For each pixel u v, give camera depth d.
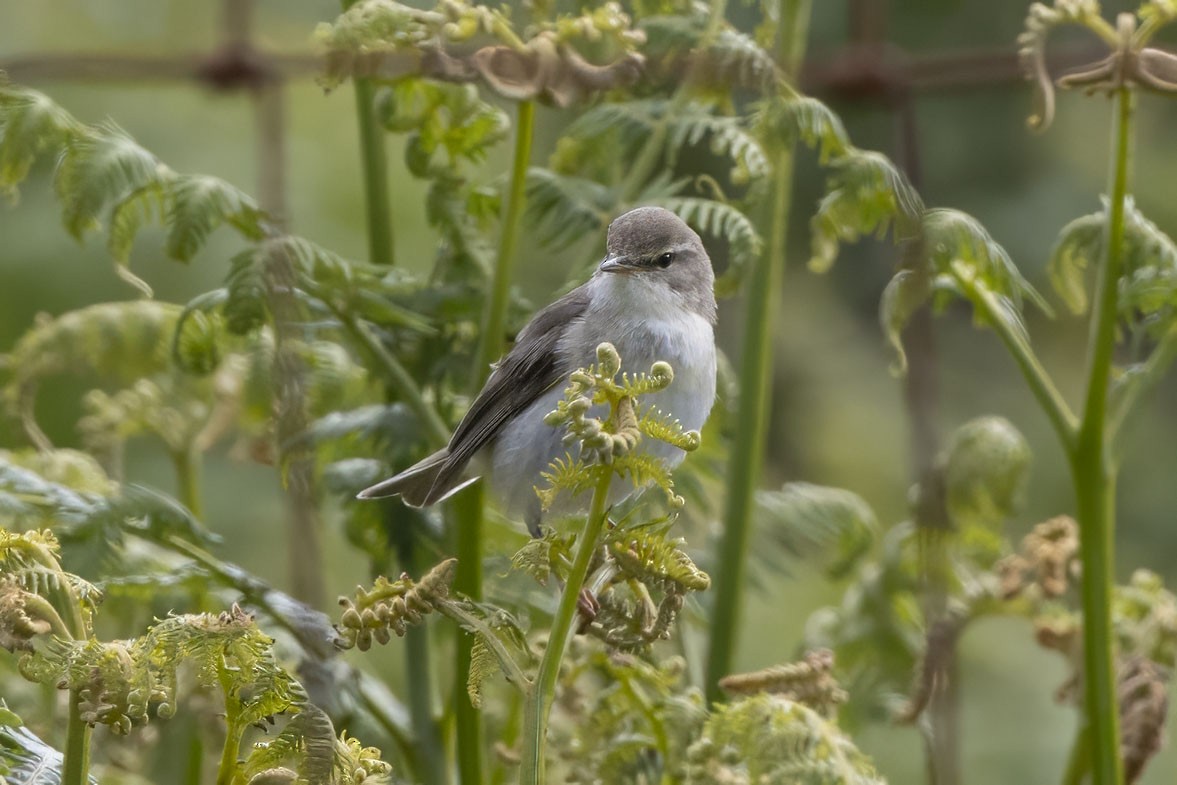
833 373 16.08
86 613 4.92
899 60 8.22
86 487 8.08
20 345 8.62
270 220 7.35
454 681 7.48
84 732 4.68
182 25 14.89
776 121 7.70
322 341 8.53
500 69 7.07
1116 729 6.98
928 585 7.60
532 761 4.91
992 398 16.42
